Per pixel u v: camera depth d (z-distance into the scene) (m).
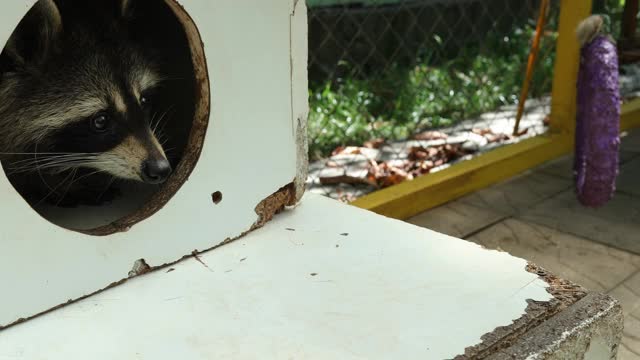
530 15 6.23
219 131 1.61
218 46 1.56
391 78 4.88
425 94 4.88
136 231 1.50
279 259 1.60
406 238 1.71
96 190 2.09
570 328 1.37
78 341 1.29
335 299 1.43
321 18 4.74
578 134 3.29
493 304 1.41
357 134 4.24
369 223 1.80
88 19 2.16
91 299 1.44
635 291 2.62
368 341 1.29
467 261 1.59
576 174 3.37
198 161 1.59
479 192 3.69
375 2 5.02
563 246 3.01
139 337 1.30
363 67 5.09
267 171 1.75
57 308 1.40
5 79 1.93
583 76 3.18
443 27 5.70
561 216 3.35
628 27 4.26
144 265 1.53
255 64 1.64
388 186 3.57
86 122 2.05
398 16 5.30
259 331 1.32
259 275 1.52
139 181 2.12
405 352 1.26
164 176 2.00
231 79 1.60
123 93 2.08
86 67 2.05
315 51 4.75
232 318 1.36
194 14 1.50
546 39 5.64
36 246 1.34
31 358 1.24
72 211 1.94
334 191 3.53
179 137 2.23
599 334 1.44
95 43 2.10
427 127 4.57
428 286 1.48
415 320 1.36
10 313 1.33
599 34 3.13
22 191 2.03
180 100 2.19
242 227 1.72
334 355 1.25
